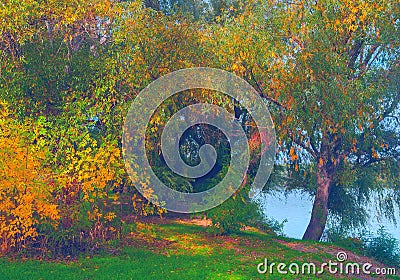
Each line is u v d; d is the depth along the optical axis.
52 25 12.91
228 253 11.97
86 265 9.97
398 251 14.50
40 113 12.05
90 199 10.52
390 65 14.36
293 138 14.48
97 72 12.39
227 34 14.10
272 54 13.56
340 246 14.93
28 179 9.75
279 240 14.77
